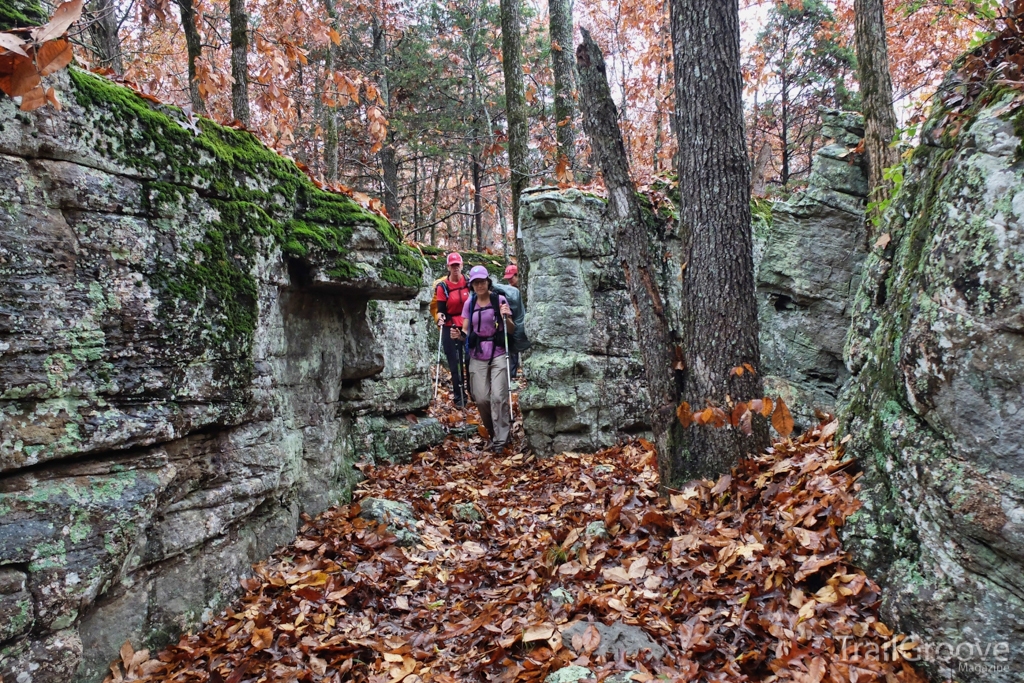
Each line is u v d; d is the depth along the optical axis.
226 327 3.80
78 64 3.36
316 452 5.12
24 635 2.62
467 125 19.08
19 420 2.71
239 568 4.00
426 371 7.75
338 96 9.59
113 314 3.13
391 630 3.62
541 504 5.58
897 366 3.26
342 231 4.88
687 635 2.99
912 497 2.93
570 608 3.32
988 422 2.57
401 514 5.03
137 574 3.30
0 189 2.69
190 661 3.25
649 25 18.47
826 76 17.97
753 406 3.56
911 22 13.77
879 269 4.15
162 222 3.46
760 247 7.93
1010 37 3.42
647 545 3.96
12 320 2.68
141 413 3.23
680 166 4.53
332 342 5.41
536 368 7.07
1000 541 2.48
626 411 7.21
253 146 4.27
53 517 2.77
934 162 3.64
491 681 2.88
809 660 2.70
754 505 3.90
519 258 9.99
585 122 4.50
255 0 10.15
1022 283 2.45
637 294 4.54
